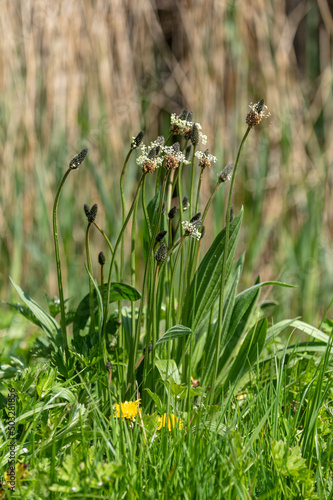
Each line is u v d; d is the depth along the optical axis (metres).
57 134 4.90
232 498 1.48
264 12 5.11
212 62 5.04
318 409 1.79
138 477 1.52
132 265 2.22
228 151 5.06
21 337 3.23
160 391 2.05
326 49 5.93
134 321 2.19
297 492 1.58
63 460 1.67
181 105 5.63
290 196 5.12
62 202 4.80
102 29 5.00
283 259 5.04
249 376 2.17
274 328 2.48
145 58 5.44
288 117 5.10
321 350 2.33
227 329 2.22
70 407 1.99
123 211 2.13
